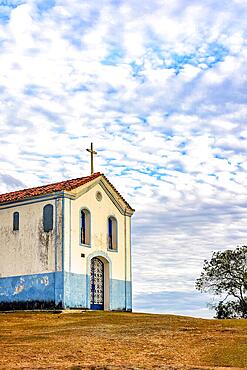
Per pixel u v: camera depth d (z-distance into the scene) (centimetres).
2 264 3312
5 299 3250
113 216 3522
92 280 3309
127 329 2209
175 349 1791
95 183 3400
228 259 3800
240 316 3712
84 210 3300
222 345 1828
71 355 1680
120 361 1609
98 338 1986
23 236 3259
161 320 2531
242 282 3753
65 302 3028
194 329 2192
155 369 1482
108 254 3412
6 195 3591
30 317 2773
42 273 3131
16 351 1734
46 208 3192
